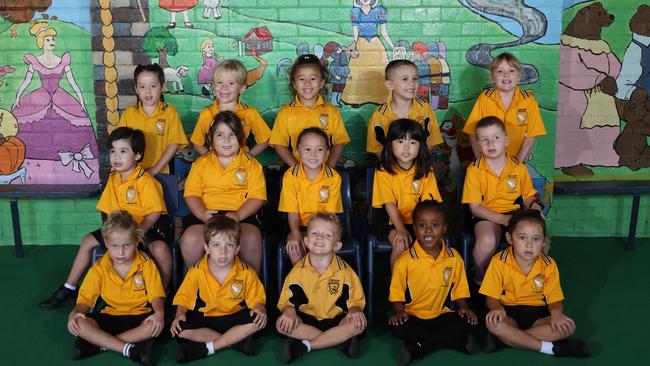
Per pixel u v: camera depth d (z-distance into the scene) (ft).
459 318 11.62
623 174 16.90
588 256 15.67
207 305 11.58
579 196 16.88
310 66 14.01
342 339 11.35
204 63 15.44
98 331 11.16
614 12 16.14
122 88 15.40
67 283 13.07
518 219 11.65
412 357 10.96
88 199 16.40
